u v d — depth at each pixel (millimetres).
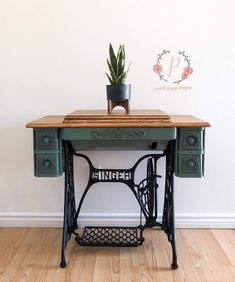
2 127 1958
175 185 2006
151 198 1813
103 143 1611
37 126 1478
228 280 1497
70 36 1867
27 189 2020
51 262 1651
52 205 2031
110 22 1849
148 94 1908
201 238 1905
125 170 1763
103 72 1891
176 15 1840
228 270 1575
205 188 2002
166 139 1478
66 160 1616
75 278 1515
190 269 1586
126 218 2025
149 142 1589
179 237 1916
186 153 1510
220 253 1734
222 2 1823
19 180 2010
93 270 1581
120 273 1556
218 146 1955
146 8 1836
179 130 1505
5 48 1882
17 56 1888
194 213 2018
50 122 1511
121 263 1646
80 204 1812
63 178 2014
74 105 1923
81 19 1851
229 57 1866
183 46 1864
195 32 1852
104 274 1547
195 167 1517
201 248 1786
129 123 1458
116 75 1580
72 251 1763
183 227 2020
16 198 2025
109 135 1479
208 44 1858
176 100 1913
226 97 1903
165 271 1570
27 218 2037
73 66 1892
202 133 1501
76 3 1838
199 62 1876
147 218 1788
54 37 1869
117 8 1838
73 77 1902
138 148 1758
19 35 1868
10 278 1512
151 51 1869
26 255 1718
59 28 1861
